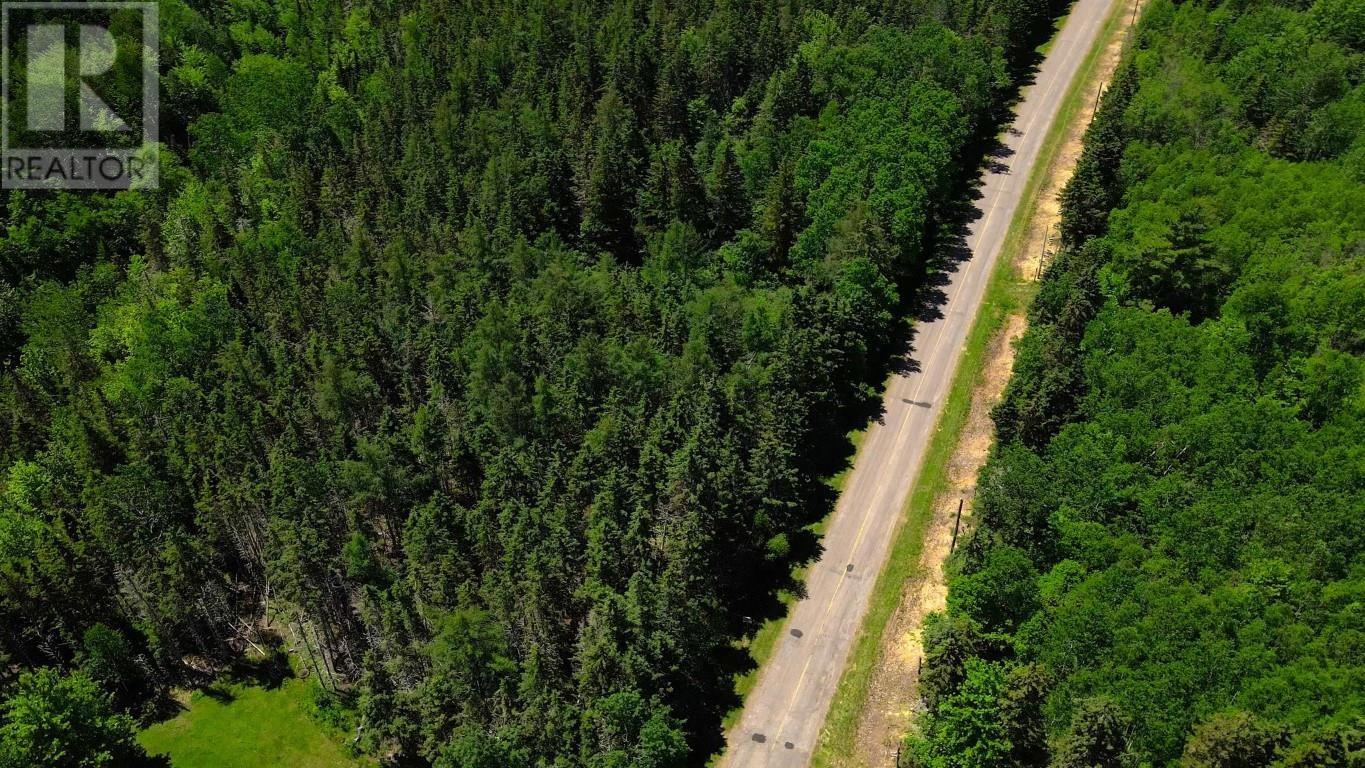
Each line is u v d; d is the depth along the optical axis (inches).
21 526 4202.8
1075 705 3503.9
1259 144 6427.2
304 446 4628.4
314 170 6402.6
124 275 6077.8
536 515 3983.8
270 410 4712.1
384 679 3782.0
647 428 4439.0
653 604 3757.4
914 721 3814.0
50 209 6269.7
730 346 5032.0
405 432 4579.2
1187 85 6697.8
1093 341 5024.6
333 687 4178.2
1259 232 5620.1
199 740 4065.0
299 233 5797.2
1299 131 6314.0
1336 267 5383.9
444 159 6254.9
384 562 4416.8
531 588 3718.0
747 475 4357.8
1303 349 5032.0
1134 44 7775.6
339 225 5954.7
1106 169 6146.7
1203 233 5462.6
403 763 3900.1
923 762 3585.1
